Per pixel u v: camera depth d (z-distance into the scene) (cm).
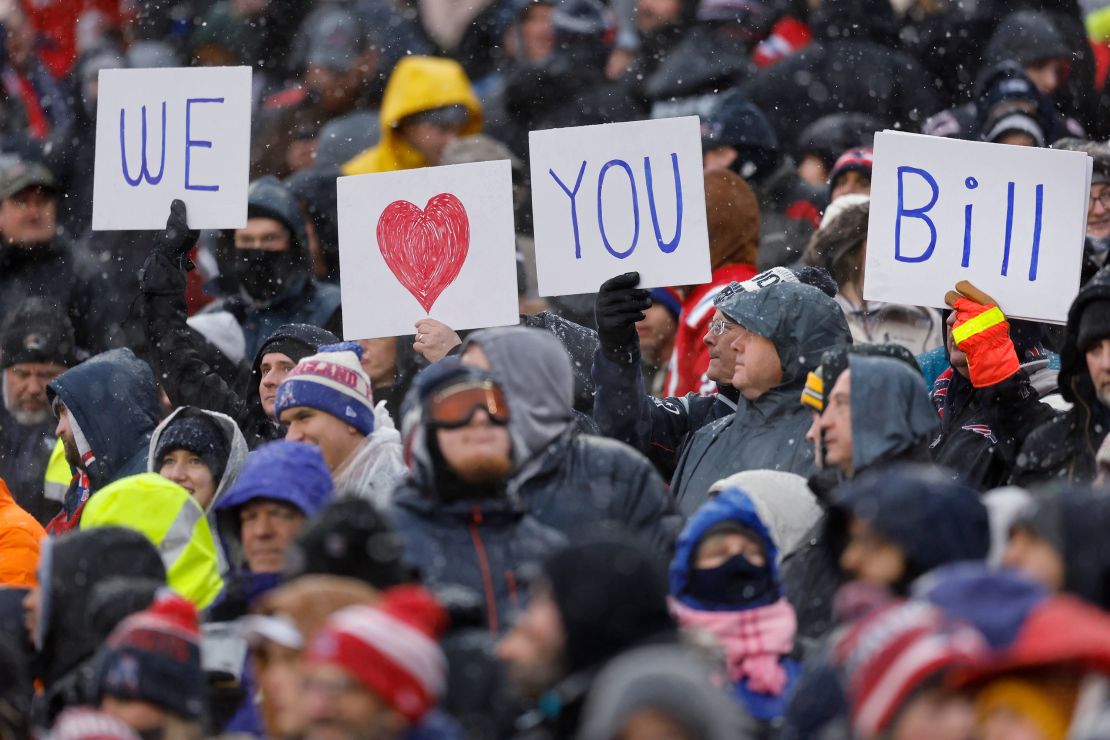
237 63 4016
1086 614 1131
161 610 1459
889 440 1762
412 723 1222
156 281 2419
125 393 2416
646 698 1139
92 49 4084
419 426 1684
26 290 3278
